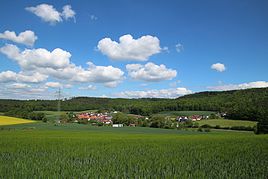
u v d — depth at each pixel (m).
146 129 87.06
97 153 22.67
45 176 12.57
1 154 21.73
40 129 77.44
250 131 79.56
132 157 20.19
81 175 12.77
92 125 101.00
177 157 20.17
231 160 18.22
